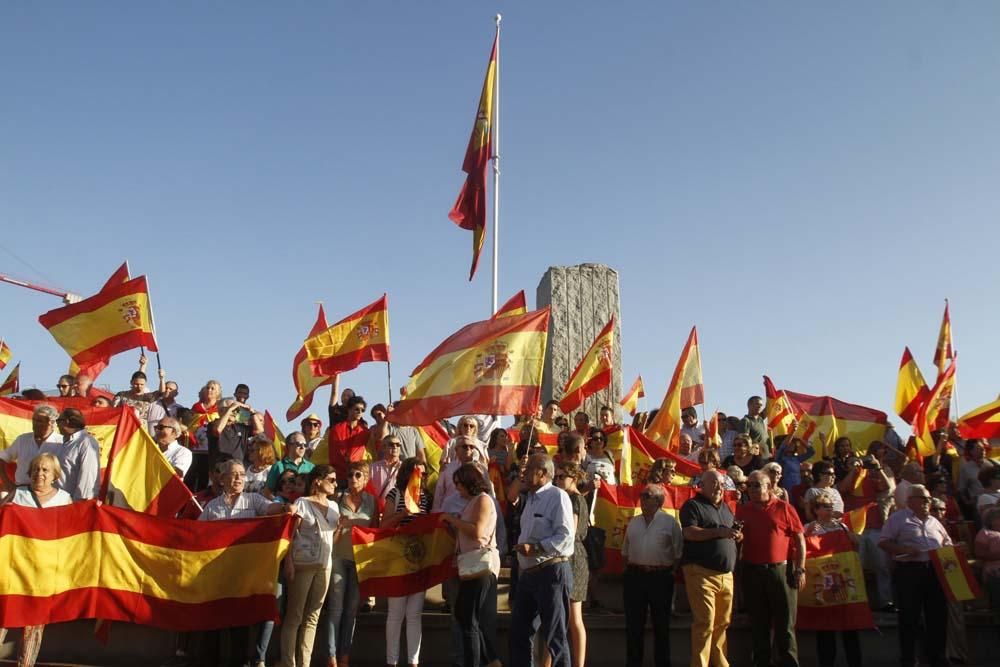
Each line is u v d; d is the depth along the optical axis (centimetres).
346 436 1241
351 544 951
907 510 1045
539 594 801
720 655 935
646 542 968
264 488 1020
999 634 1106
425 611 1098
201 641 938
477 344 1078
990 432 1563
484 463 1010
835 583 1023
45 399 1252
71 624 998
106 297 1252
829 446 1677
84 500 885
